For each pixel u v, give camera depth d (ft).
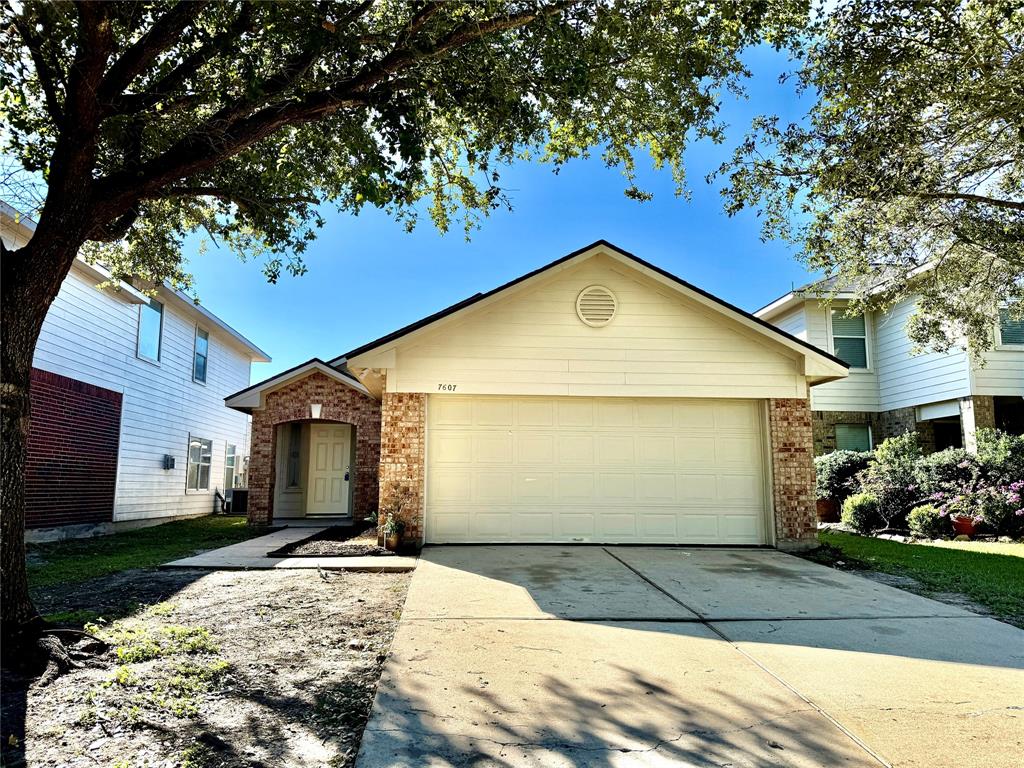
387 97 19.34
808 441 32.99
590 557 29.01
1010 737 11.10
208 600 20.67
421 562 27.61
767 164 29.71
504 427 33.27
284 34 16.81
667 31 20.48
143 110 19.17
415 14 18.57
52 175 16.44
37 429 37.24
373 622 18.28
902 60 24.20
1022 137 25.91
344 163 24.82
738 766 10.04
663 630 17.51
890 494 41.98
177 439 57.26
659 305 33.63
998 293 35.35
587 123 24.34
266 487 47.06
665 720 11.74
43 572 25.95
